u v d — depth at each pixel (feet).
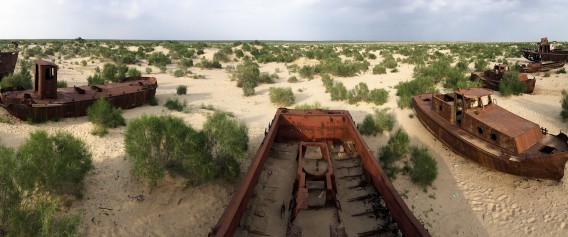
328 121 44.73
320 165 37.01
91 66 119.34
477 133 40.37
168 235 28.76
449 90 78.18
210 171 34.09
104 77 86.58
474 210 33.40
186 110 61.98
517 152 35.65
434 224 31.42
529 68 101.09
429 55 160.66
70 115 50.11
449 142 43.29
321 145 37.88
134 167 33.91
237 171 37.32
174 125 35.88
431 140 48.34
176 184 34.14
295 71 121.08
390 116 56.03
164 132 34.55
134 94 59.88
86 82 87.20
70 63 123.03
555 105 64.44
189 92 84.12
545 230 30.25
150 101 64.95
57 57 141.38
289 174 35.42
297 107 63.05
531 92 74.02
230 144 37.14
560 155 32.17
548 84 85.05
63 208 28.68
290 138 44.83
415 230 21.40
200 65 130.52
